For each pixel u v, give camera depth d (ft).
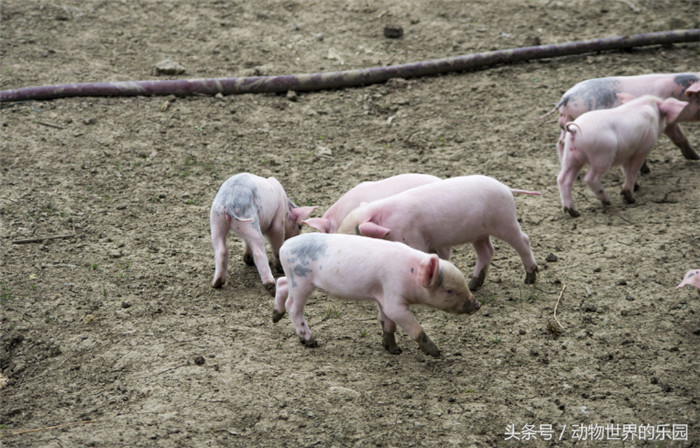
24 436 24.93
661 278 34.63
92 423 25.49
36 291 33.22
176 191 42.75
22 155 44.80
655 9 67.41
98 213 40.09
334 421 25.85
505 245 38.52
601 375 28.63
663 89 43.96
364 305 33.68
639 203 41.96
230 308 32.99
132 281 34.50
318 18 67.31
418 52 61.16
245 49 61.52
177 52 60.44
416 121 51.67
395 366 29.12
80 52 58.95
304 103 54.03
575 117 44.68
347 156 47.39
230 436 25.03
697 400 27.20
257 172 45.19
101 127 48.88
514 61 58.80
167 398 26.61
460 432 25.58
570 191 40.52
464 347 30.30
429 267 26.53
